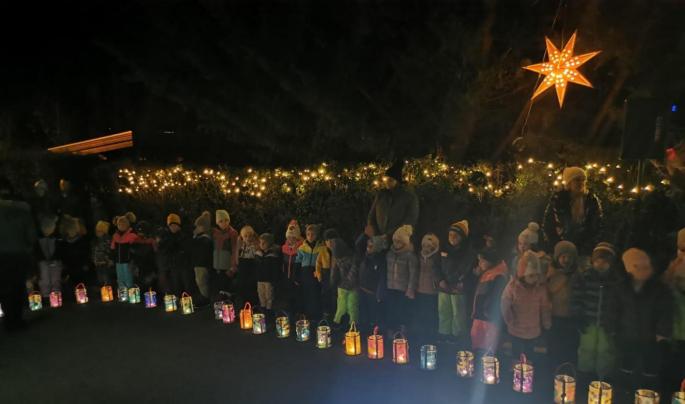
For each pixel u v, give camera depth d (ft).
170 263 33.60
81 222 38.01
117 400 18.79
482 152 31.94
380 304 24.89
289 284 28.43
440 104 30.37
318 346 23.44
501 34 26.84
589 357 19.07
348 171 31.91
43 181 38.32
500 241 24.63
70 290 36.42
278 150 38.81
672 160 21.90
